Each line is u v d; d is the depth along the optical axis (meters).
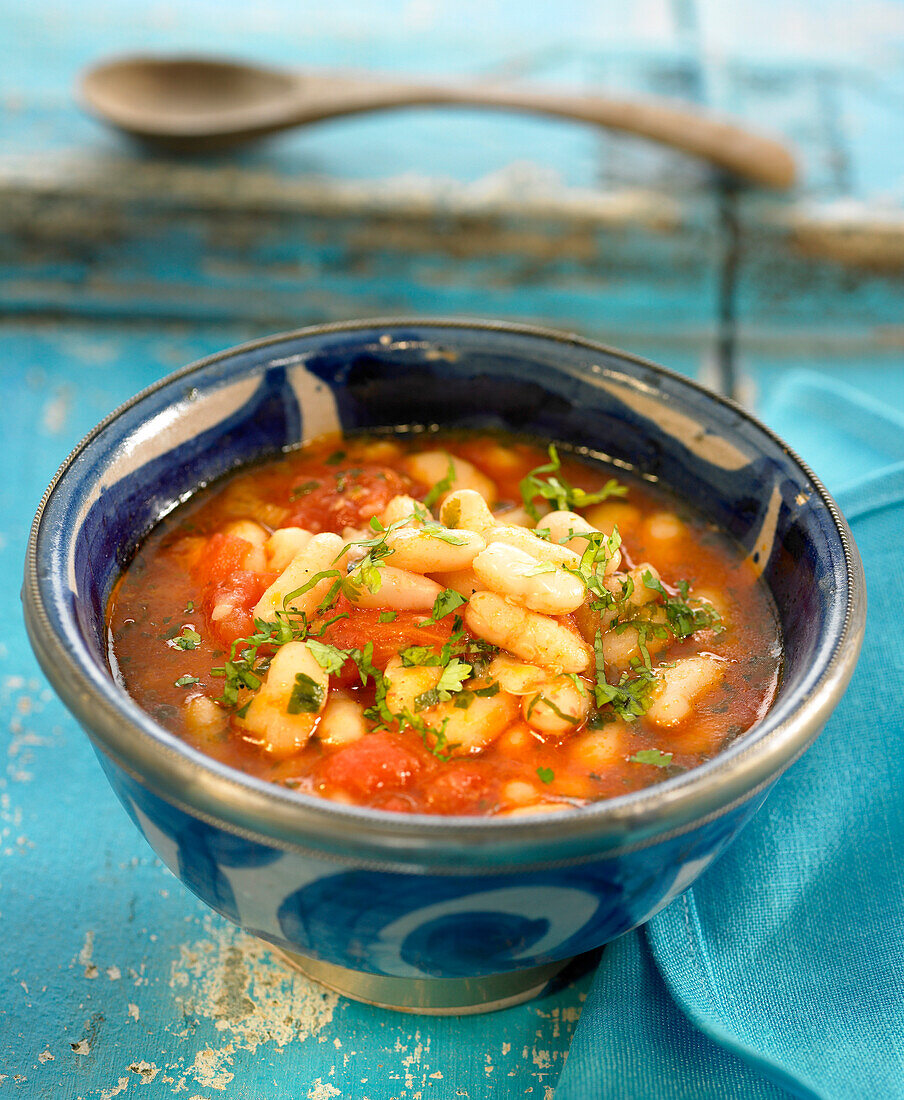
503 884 0.29
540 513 0.37
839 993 0.33
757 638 0.34
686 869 0.30
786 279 0.56
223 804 0.28
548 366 0.37
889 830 0.35
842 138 0.61
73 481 0.33
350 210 0.54
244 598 0.34
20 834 0.37
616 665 0.34
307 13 0.68
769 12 0.71
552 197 0.55
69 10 0.67
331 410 0.38
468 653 0.33
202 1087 0.33
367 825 0.28
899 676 0.37
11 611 0.42
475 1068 0.33
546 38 0.67
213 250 0.55
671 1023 0.33
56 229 0.54
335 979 0.34
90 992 0.34
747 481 0.35
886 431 0.43
